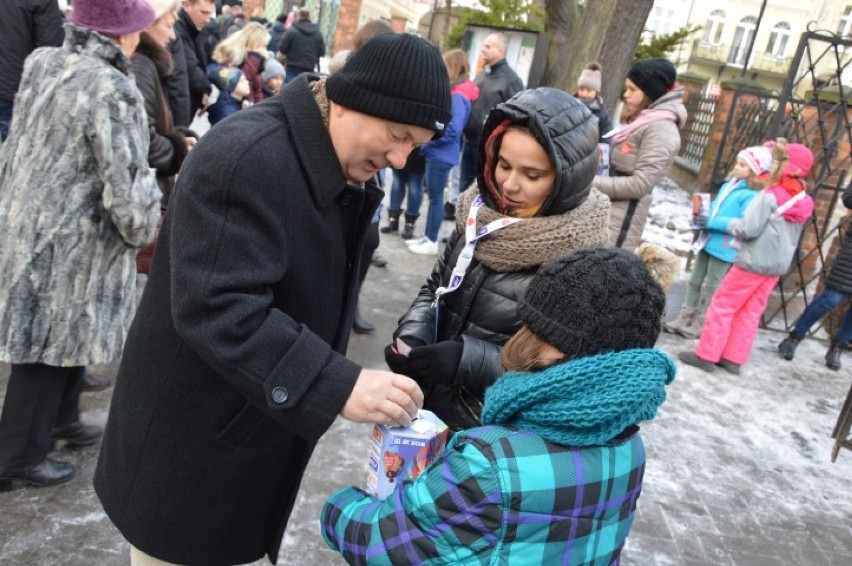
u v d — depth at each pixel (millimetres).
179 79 4277
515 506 1062
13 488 2461
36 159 2201
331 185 1289
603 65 6855
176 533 1426
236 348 1175
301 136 1257
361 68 1202
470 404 1719
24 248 2195
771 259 4387
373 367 3873
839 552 2926
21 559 2209
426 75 1202
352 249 1428
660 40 11336
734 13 33656
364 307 4699
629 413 1082
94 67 2174
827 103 6426
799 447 3828
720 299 4586
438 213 5953
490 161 1704
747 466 3541
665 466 3418
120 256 2402
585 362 1085
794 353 5336
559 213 1644
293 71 10102
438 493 1116
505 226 1641
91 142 2172
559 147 1556
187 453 1382
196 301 1169
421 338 1793
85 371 2947
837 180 6156
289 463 1549
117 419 1449
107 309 2373
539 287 1167
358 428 3297
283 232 1236
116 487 1452
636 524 2912
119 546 2334
